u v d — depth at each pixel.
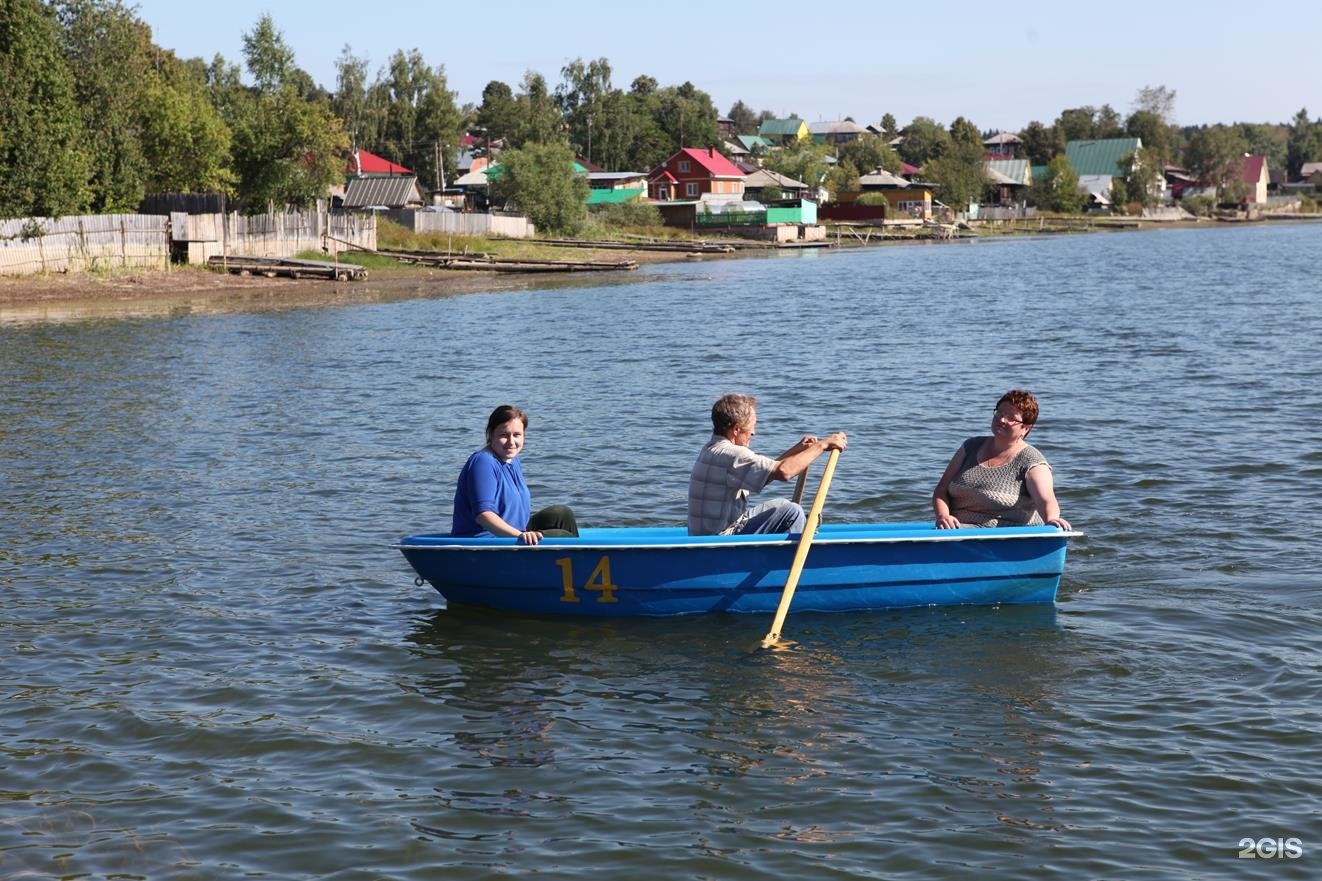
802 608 7.84
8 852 4.85
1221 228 119.56
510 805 5.25
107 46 42.66
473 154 104.69
